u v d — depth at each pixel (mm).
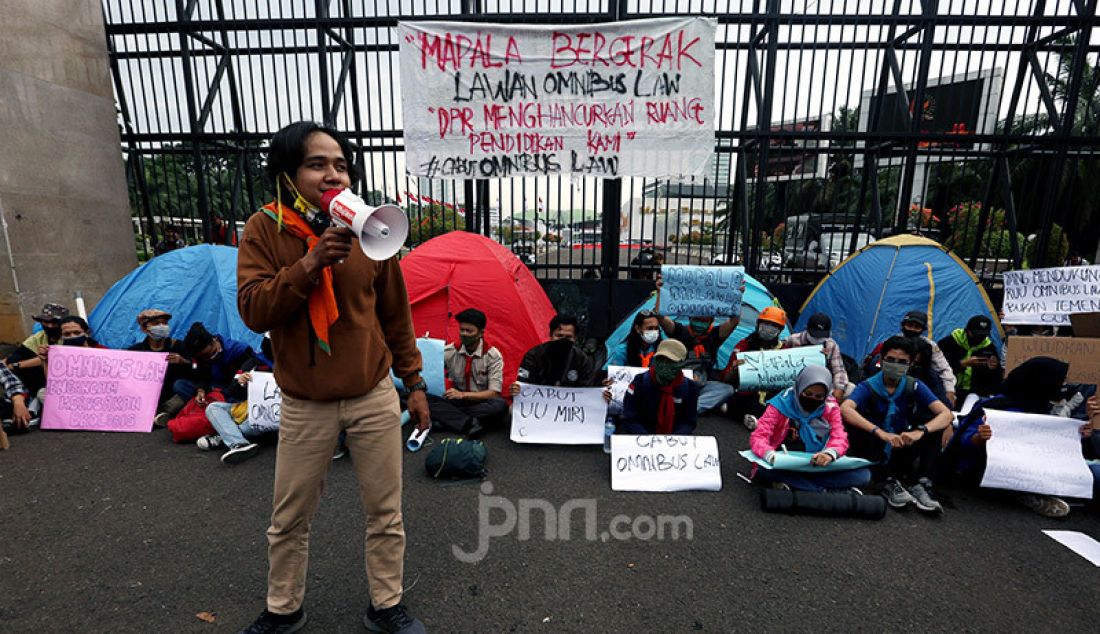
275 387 3879
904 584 2496
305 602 2252
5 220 5754
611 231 6551
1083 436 3225
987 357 4656
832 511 3090
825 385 3254
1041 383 3381
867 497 3109
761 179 6434
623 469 3490
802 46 6230
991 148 7297
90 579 2439
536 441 4098
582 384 4246
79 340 4562
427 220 7992
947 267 5402
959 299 5332
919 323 4477
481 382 4477
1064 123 6328
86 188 6535
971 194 7387
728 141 6570
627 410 3977
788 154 6984
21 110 5871
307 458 1769
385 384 1878
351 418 1773
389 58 6375
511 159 5770
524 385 4160
